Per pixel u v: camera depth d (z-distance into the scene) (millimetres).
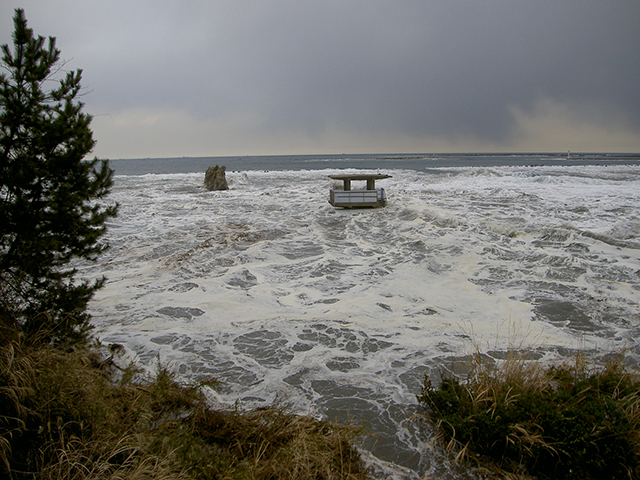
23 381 3133
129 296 7461
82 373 3568
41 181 4145
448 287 7832
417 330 5945
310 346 5461
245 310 6797
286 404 4090
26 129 4074
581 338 5621
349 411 3980
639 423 3330
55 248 3934
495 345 5410
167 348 5371
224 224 14227
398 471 3160
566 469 3113
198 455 3061
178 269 9094
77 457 2752
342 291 7754
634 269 8391
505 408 3455
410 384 4484
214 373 4734
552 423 3254
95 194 4645
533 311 6629
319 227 13656
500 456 3307
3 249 4199
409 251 10203
